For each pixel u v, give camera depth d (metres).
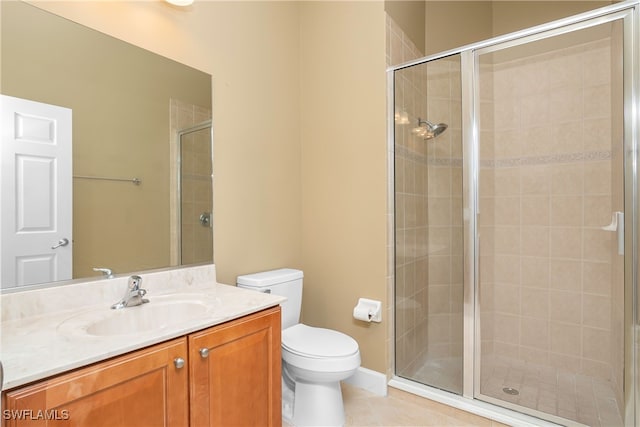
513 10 2.77
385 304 1.99
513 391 1.94
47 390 0.76
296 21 2.37
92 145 1.33
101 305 1.29
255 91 2.05
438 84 2.08
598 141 2.12
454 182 2.08
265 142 2.12
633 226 1.51
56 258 1.22
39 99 1.19
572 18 1.61
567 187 2.24
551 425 1.60
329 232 2.25
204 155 1.75
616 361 1.80
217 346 1.15
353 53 2.12
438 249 2.16
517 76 2.39
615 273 1.78
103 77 1.36
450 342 2.07
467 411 1.75
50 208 1.21
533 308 2.36
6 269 1.11
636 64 1.46
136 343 0.92
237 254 1.93
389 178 2.02
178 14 1.64
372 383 2.01
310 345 1.65
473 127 1.98
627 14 1.48
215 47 1.81
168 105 1.59
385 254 1.99
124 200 1.43
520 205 2.40
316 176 2.31
